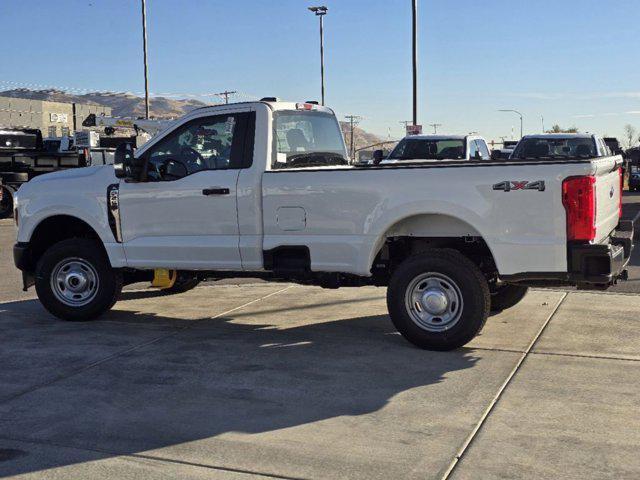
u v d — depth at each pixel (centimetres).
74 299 805
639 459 424
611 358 632
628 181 3681
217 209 729
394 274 668
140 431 479
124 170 743
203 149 743
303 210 698
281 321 805
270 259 717
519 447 443
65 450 448
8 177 2186
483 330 738
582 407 510
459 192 643
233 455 438
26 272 834
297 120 775
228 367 623
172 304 909
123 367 626
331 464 423
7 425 492
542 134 1759
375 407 518
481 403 522
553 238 618
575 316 797
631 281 1021
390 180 665
